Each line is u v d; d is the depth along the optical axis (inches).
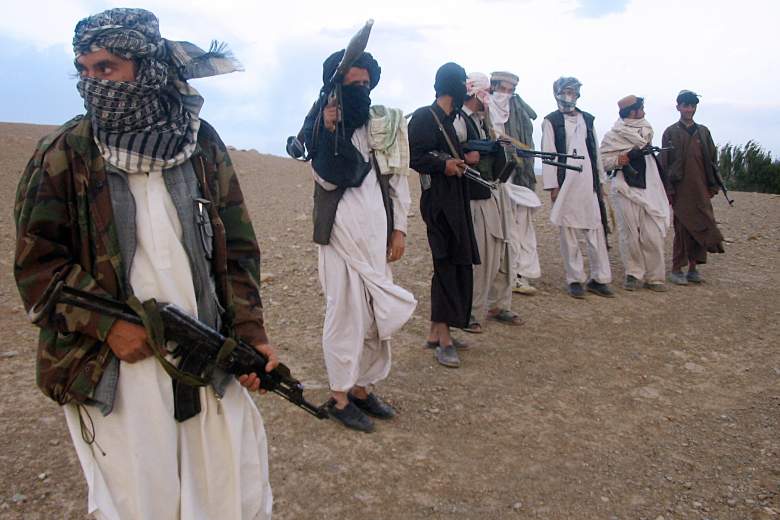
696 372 196.7
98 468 77.7
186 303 80.0
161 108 77.3
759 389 185.6
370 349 152.7
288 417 154.3
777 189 638.5
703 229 285.7
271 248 298.8
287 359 188.9
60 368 75.7
